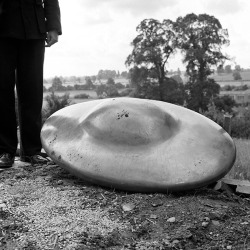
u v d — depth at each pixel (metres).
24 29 2.22
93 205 1.76
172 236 1.50
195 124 2.06
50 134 2.20
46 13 2.32
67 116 2.23
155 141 1.94
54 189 1.93
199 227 1.57
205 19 23.61
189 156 1.90
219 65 23.36
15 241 1.46
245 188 2.13
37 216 1.65
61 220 1.62
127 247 1.43
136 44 24.05
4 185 1.99
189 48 23.53
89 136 2.03
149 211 1.70
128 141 1.94
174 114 2.11
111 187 1.90
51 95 9.77
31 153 2.41
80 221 1.61
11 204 1.77
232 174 2.90
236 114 15.09
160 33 23.81
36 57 2.31
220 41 23.62
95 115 2.06
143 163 1.87
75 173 1.97
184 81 25.89
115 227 1.57
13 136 2.35
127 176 1.85
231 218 1.68
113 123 1.99
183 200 1.79
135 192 1.87
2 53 2.23
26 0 2.23
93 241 1.46
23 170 2.25
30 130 2.39
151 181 1.83
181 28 23.75
